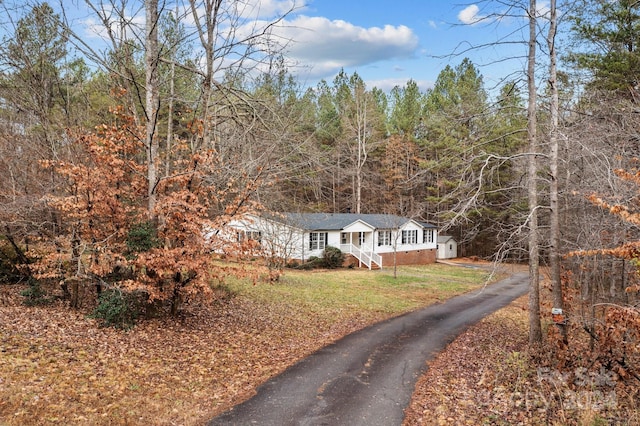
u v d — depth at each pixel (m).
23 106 14.72
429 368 11.67
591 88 14.98
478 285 28.53
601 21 16.41
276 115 15.43
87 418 7.25
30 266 12.91
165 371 9.91
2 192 13.10
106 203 12.36
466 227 42.94
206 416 8.15
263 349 12.51
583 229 12.30
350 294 22.83
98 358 9.94
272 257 21.27
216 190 14.25
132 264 12.20
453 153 13.84
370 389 9.93
